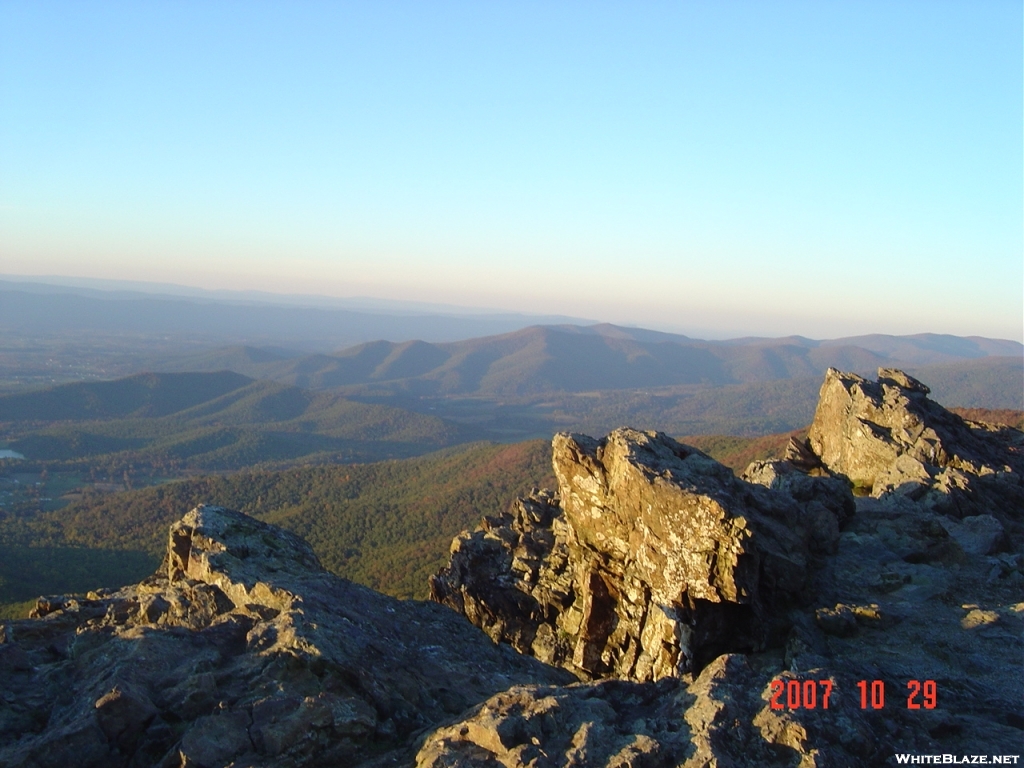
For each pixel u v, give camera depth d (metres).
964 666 19.92
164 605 19.17
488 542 37.16
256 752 13.12
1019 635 21.55
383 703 15.16
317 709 14.02
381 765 13.29
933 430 39.59
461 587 35.75
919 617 23.16
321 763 13.20
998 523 30.50
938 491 34.41
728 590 22.91
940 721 15.54
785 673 15.08
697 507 24.17
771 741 13.20
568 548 33.97
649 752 12.57
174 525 22.55
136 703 13.59
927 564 27.67
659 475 26.05
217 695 14.46
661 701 15.24
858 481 39.84
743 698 14.37
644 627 26.23
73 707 14.07
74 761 12.72
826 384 45.41
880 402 42.00
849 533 30.22
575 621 31.45
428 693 16.62
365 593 21.64
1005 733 15.65
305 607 18.22
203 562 20.59
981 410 88.81
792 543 24.97
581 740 13.04
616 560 27.98
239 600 19.27
